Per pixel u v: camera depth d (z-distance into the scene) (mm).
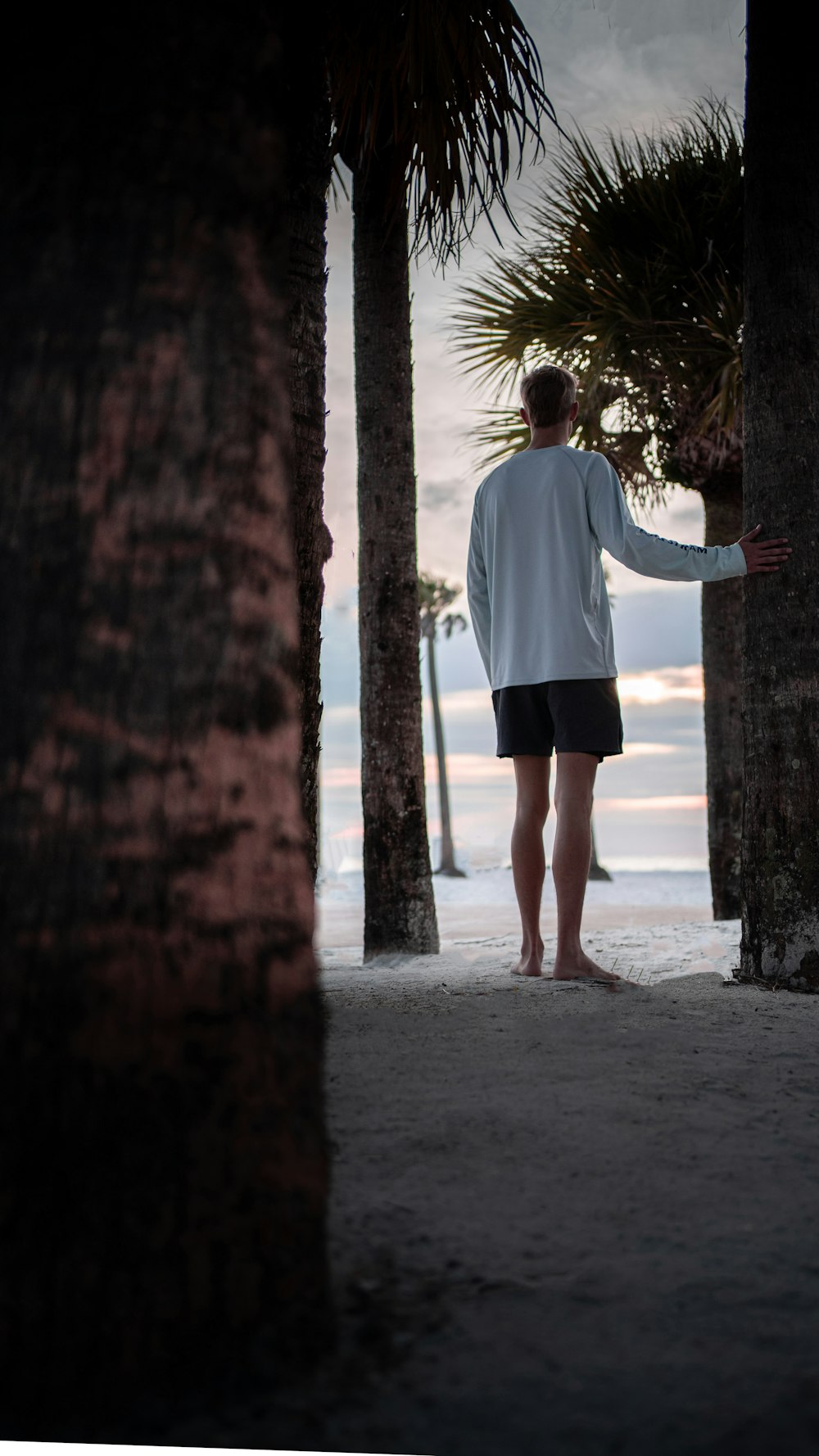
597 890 22719
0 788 982
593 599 3090
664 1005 2531
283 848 1062
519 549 3141
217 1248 955
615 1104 1703
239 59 1129
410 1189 1368
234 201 1107
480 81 3633
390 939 5473
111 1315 923
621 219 7473
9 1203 930
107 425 1019
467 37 3502
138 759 987
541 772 3236
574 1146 1521
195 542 1028
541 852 3248
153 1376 921
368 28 3547
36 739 981
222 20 1121
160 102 1081
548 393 3297
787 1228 1259
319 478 2771
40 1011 952
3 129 1085
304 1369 953
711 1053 2029
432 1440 855
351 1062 1951
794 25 3057
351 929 13258
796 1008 2518
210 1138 966
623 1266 1161
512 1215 1294
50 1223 929
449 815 31516
